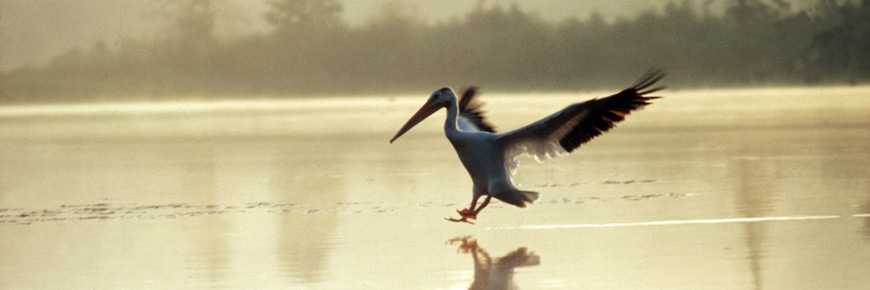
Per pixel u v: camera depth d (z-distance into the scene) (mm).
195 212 12336
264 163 19172
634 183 14328
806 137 22719
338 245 9867
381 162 18578
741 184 13883
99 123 40781
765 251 9031
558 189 13766
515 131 9133
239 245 9961
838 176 14508
